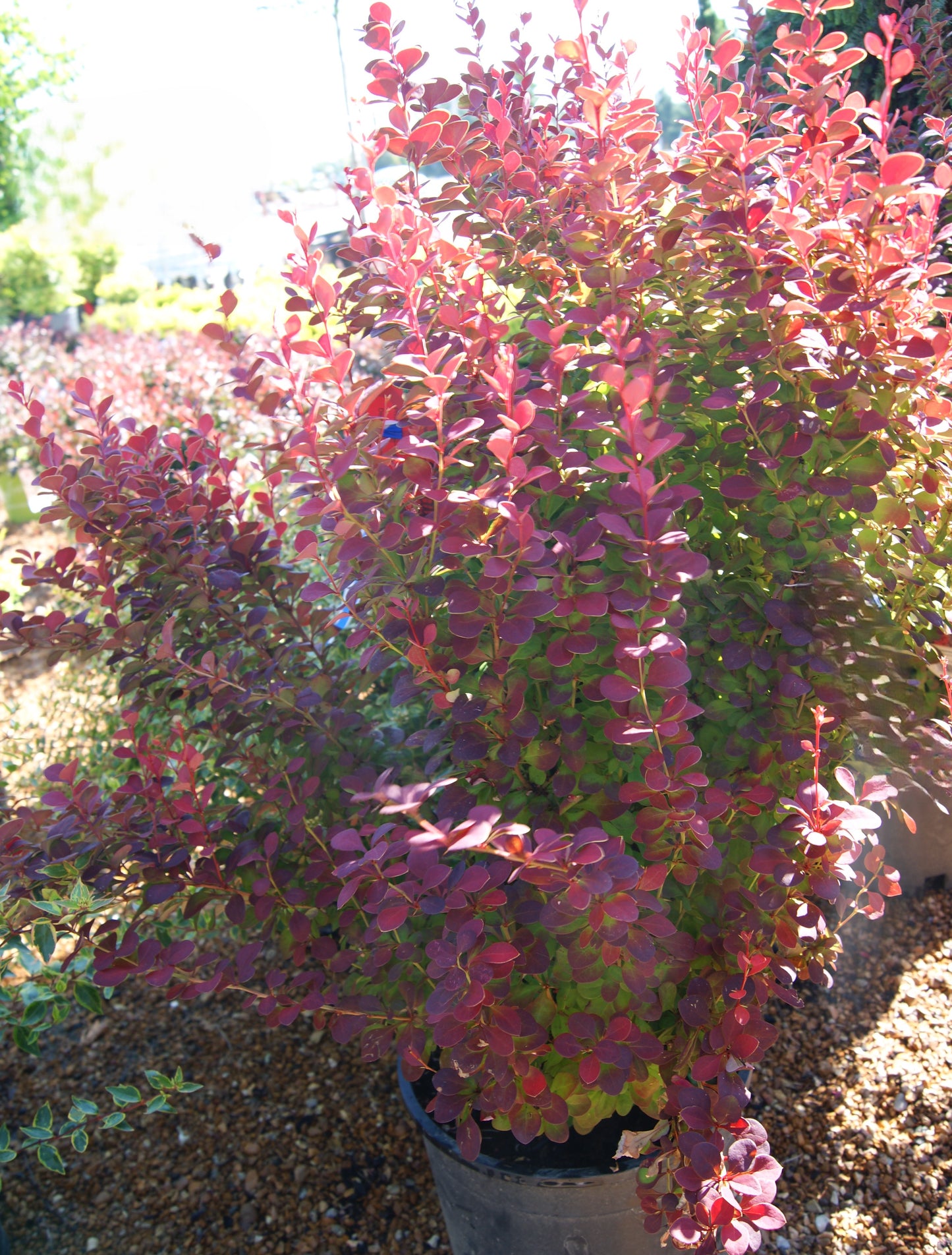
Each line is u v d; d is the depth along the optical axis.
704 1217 1.10
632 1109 1.58
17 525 7.14
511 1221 1.48
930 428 1.43
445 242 1.38
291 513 3.17
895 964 2.32
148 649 1.69
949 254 2.27
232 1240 1.96
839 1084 2.06
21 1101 2.34
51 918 1.54
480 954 1.11
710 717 1.38
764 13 2.13
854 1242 1.76
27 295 15.14
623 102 1.73
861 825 1.15
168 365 6.85
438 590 1.28
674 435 1.07
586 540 1.20
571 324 1.47
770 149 1.34
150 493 1.73
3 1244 1.94
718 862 1.25
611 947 1.20
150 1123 2.25
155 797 1.51
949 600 1.61
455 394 1.30
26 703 4.04
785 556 1.38
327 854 1.48
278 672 1.66
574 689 1.36
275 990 1.51
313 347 1.28
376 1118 2.20
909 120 2.38
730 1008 1.30
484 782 1.40
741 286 1.36
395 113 1.45
